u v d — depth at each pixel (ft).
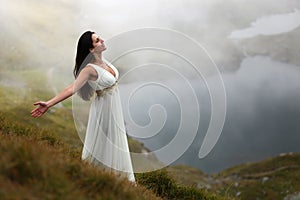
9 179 15.23
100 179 17.67
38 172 15.94
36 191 14.90
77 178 17.40
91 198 16.06
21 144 17.48
